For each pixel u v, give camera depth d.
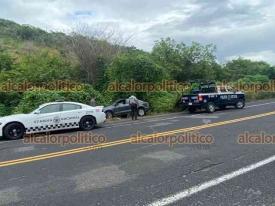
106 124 19.72
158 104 26.48
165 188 7.56
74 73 31.09
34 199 7.20
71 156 11.02
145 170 9.04
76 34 33.88
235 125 16.67
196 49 38.59
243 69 55.66
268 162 9.50
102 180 8.30
